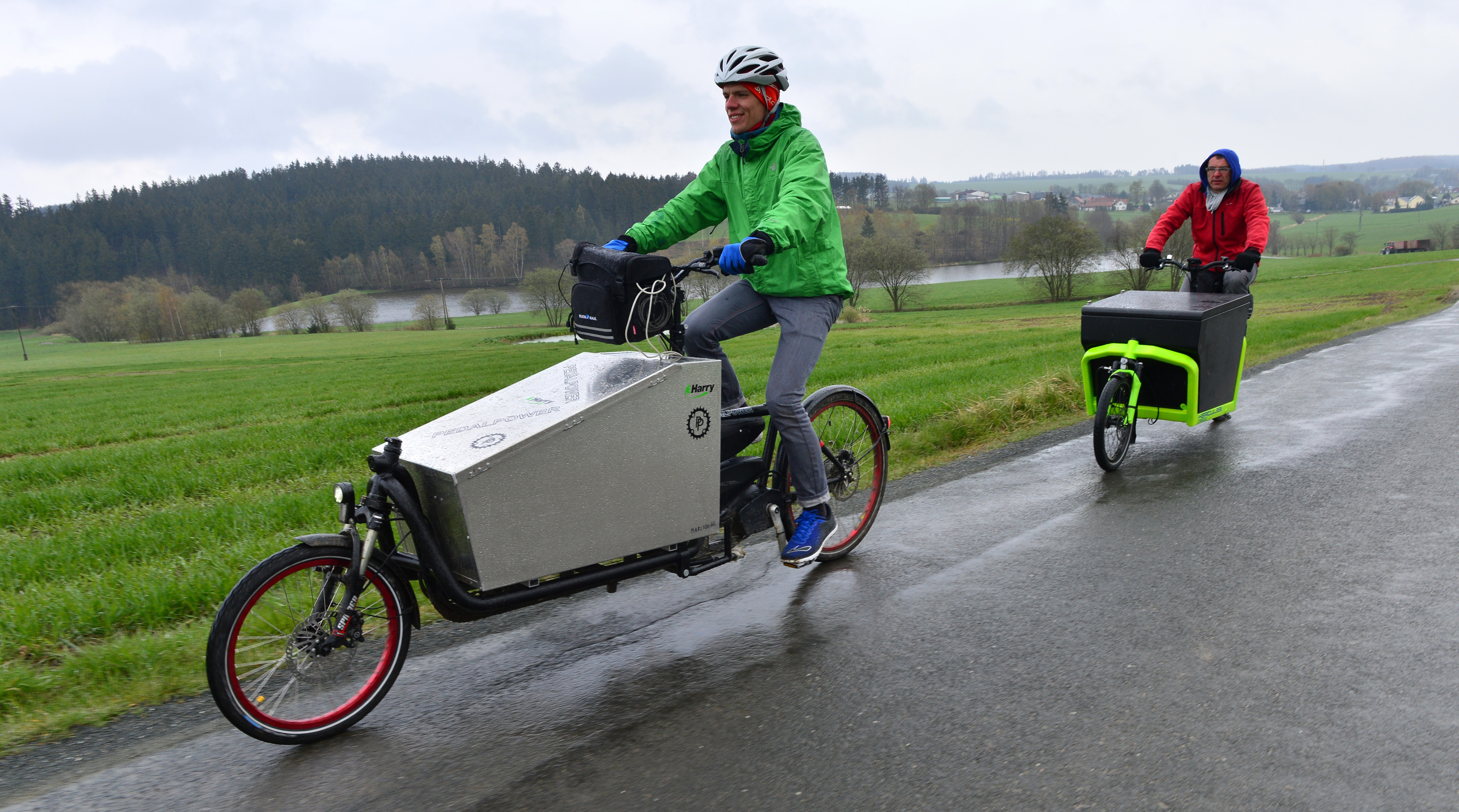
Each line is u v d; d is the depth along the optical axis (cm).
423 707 293
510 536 286
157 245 18962
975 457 640
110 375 5134
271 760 263
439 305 12719
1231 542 416
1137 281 8131
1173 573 379
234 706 261
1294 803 217
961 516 485
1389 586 353
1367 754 237
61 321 14462
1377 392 788
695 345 357
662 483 321
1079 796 225
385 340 8706
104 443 1834
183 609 402
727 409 360
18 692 306
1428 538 405
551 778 247
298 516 595
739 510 354
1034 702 275
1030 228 8488
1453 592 344
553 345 6309
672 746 261
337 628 279
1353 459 554
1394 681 277
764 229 308
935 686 290
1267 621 326
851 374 1645
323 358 5831
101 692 310
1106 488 529
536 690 302
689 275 324
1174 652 304
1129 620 333
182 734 280
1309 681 279
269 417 2152
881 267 8344
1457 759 233
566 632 350
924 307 8575
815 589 384
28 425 2361
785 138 346
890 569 405
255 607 267
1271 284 6931
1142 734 253
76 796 245
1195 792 224
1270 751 241
